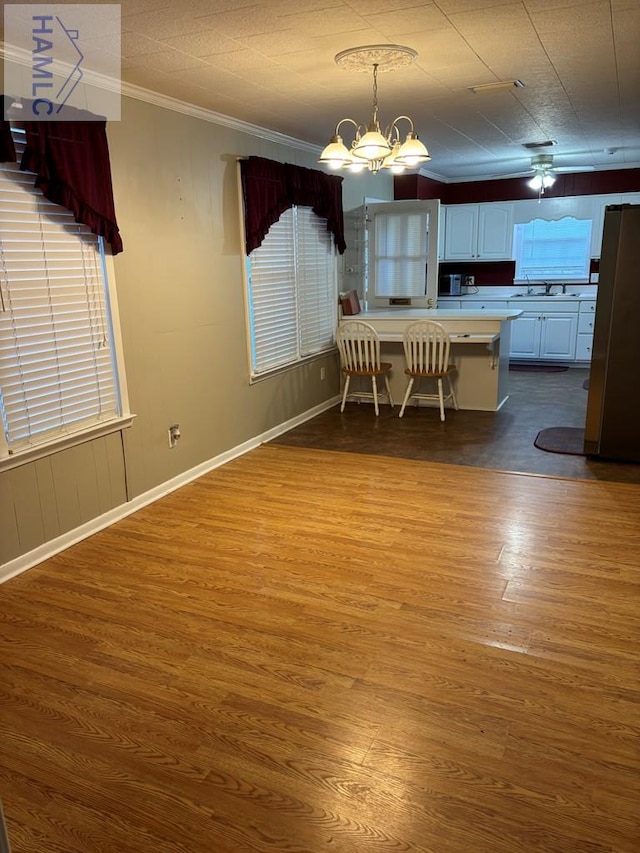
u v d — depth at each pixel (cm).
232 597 274
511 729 194
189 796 173
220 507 376
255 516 361
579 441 481
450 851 155
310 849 156
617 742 188
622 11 258
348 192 631
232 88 357
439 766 181
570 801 168
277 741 192
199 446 430
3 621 260
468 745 188
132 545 328
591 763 181
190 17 250
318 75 340
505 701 207
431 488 397
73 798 173
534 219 823
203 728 198
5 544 295
